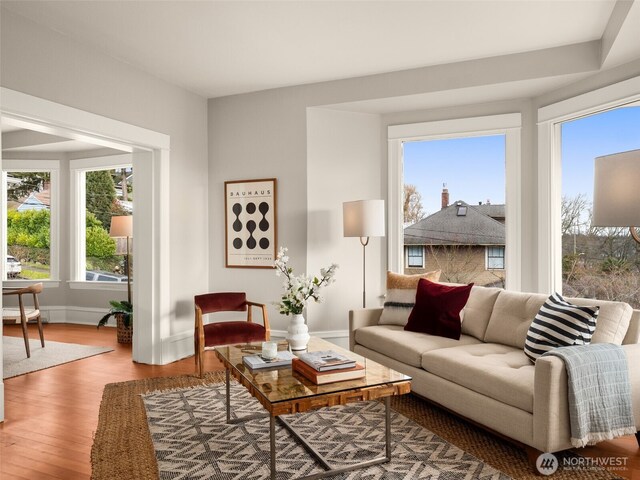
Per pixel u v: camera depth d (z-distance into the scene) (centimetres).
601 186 201
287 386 218
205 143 489
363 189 472
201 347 373
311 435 266
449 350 298
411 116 468
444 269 464
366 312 392
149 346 425
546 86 396
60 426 281
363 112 471
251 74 426
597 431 222
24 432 272
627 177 188
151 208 427
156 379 376
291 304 296
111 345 502
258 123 471
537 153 422
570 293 404
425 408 314
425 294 357
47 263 666
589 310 250
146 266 427
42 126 338
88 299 642
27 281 652
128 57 383
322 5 304
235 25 330
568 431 218
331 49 373
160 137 425
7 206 668
